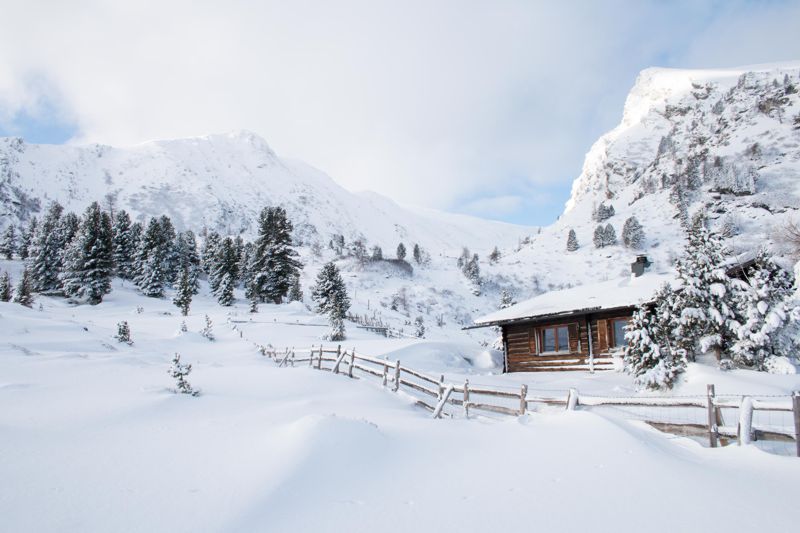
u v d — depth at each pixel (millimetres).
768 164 115375
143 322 37562
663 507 4824
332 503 4938
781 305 13258
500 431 8562
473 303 88188
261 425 8312
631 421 8523
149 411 8922
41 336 19812
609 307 19438
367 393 13109
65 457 5984
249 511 4617
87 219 53062
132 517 4418
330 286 55844
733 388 11312
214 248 79312
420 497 5219
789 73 157375
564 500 5066
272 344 29656
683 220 103812
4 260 76062
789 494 5156
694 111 183625
